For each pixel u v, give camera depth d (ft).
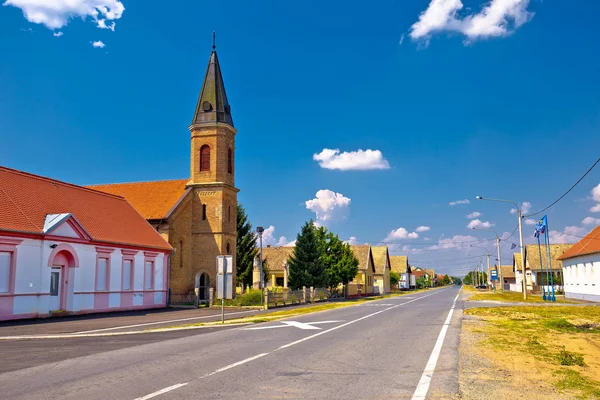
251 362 35.68
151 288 118.42
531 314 83.92
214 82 157.58
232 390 26.71
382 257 327.26
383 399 24.81
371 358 37.50
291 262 185.26
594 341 49.01
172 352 41.22
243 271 217.36
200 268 148.05
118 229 110.83
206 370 32.55
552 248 269.23
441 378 29.94
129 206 130.00
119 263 105.70
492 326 62.95
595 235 151.23
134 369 33.09
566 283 184.34
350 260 209.56
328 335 53.67
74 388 27.25
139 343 48.80
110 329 67.10
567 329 60.18
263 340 49.39
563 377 30.60
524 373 31.73
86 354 40.96
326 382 28.73
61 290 90.68
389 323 68.69
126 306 107.76
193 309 119.44
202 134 153.69
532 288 244.42
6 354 41.47
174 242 140.36
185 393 26.00
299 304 151.64
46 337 56.65
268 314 96.07
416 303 130.72
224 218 150.71
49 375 31.19
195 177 152.66
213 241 148.56
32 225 83.61
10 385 28.17
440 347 43.50
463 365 34.42
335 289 210.59
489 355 38.99
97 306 98.22
